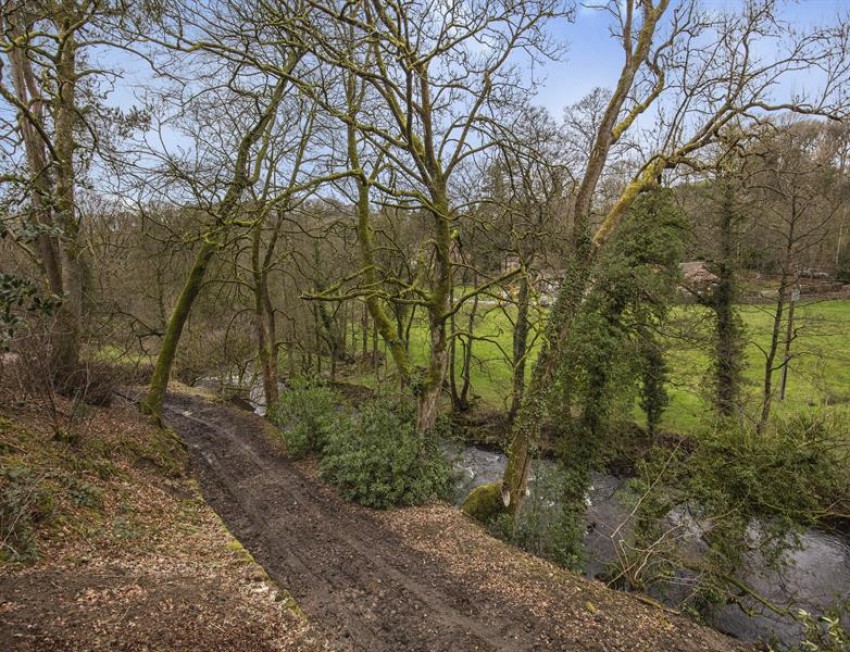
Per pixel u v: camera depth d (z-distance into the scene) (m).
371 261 13.67
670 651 6.50
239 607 5.80
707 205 16.59
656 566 11.02
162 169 11.24
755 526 11.49
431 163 10.97
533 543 11.51
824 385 17.11
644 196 15.05
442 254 11.26
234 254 17.50
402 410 12.78
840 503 10.95
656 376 17.02
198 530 8.30
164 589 5.52
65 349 11.23
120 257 17.03
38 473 6.93
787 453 10.16
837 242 26.06
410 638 6.40
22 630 3.95
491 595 7.46
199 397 21.03
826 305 23.22
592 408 14.35
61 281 11.29
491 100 10.91
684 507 11.93
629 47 10.49
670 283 15.49
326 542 9.01
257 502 10.63
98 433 10.20
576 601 7.49
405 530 9.55
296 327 23.12
